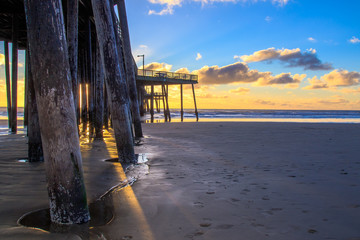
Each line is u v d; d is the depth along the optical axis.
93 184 3.25
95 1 4.38
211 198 2.77
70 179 2.07
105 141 7.86
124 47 8.58
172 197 2.81
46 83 1.98
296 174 3.79
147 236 1.92
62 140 2.03
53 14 1.98
